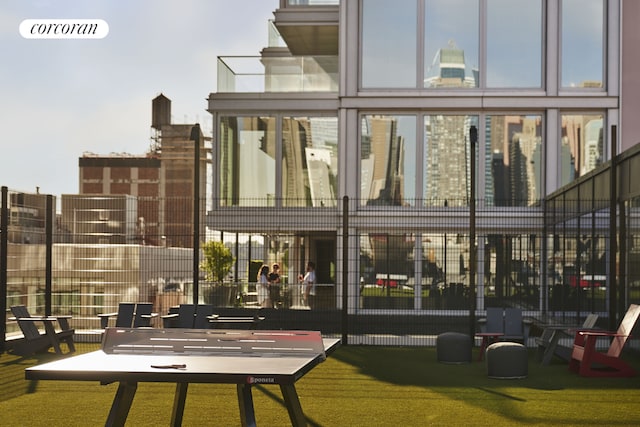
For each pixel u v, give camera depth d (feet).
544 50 61.93
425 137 62.44
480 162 61.93
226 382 17.60
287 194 64.08
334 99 63.46
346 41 62.54
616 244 45.01
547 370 38.93
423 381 34.83
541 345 42.93
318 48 76.89
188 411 26.94
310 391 31.78
